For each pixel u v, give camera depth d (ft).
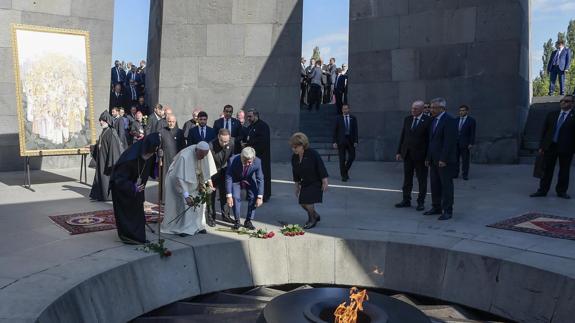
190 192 21.98
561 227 23.29
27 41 34.14
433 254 20.48
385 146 49.52
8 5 43.50
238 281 21.06
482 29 44.65
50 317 13.79
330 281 21.84
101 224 23.93
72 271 16.98
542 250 19.74
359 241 21.74
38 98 34.47
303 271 21.89
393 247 21.29
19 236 21.65
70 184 37.06
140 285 18.30
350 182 38.06
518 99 44.21
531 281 17.81
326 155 50.39
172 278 19.43
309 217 23.99
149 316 18.44
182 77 49.49
